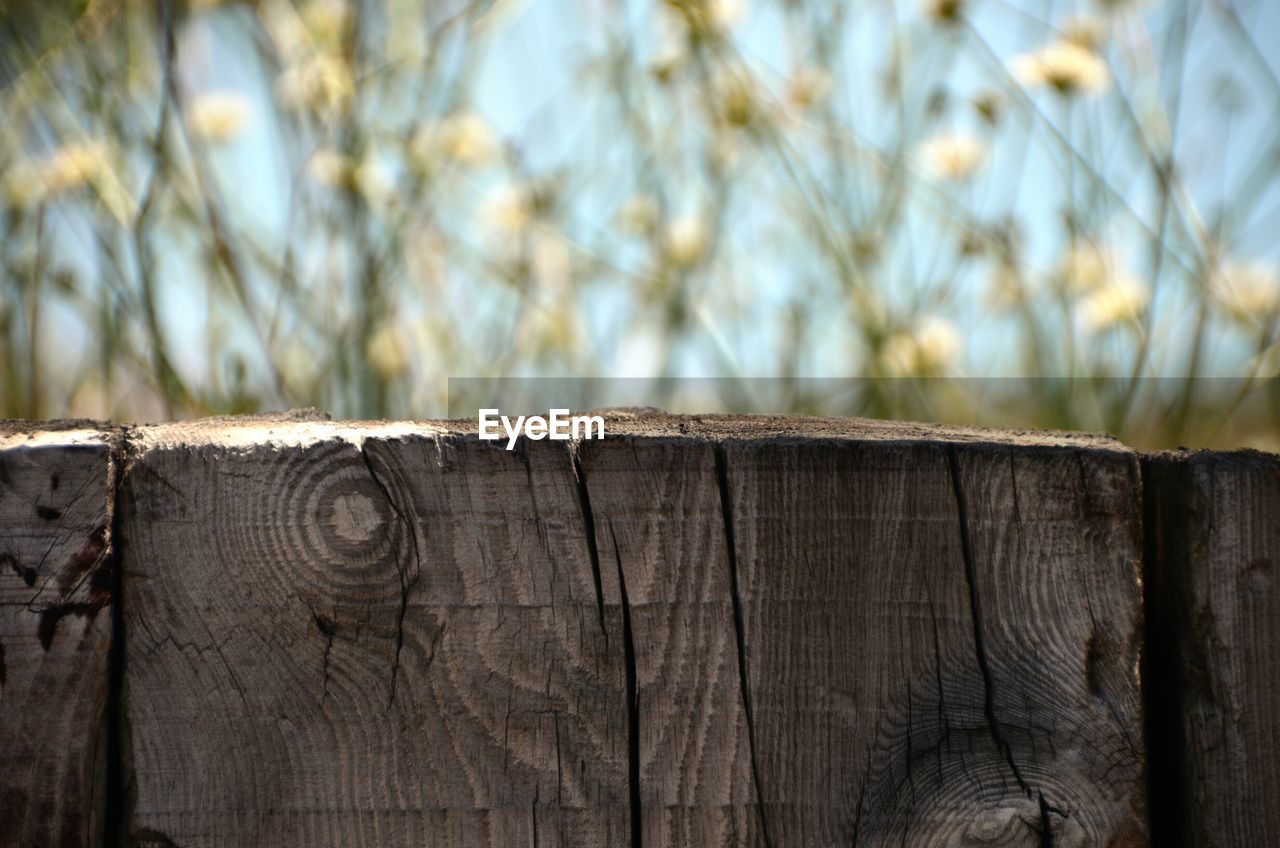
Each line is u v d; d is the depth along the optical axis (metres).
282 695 0.90
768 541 0.90
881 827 0.90
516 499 0.90
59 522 0.89
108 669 0.89
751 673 0.90
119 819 0.90
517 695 0.90
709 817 0.90
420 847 0.90
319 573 0.90
